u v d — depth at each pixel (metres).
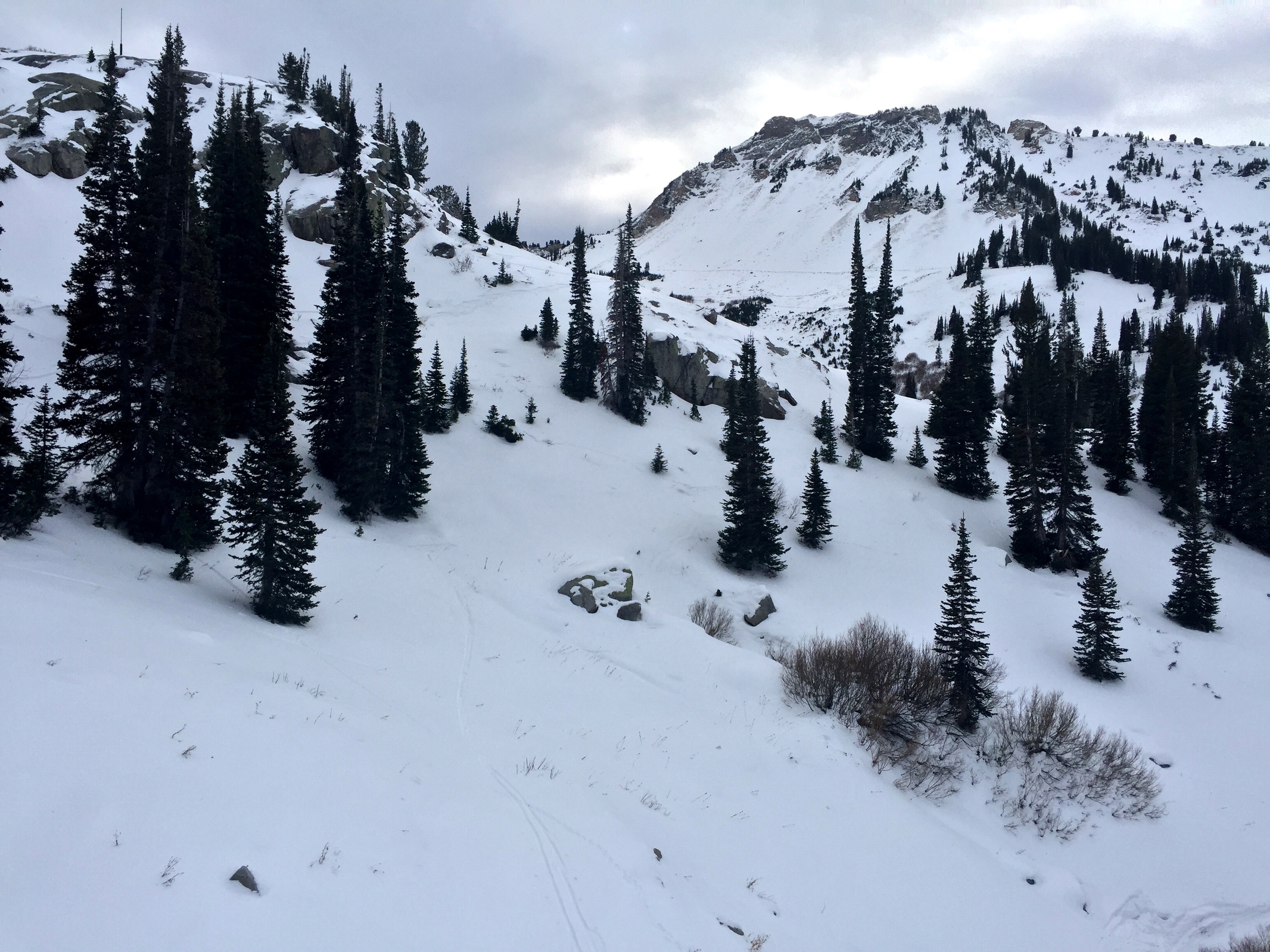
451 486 41.00
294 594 20.42
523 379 60.38
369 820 10.30
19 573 14.92
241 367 33.75
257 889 8.02
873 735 23.11
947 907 16.28
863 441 64.69
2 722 9.11
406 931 8.38
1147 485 66.88
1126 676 34.31
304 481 34.12
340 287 34.66
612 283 87.38
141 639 13.61
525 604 28.20
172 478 23.05
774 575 41.62
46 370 33.00
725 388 67.81
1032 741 25.12
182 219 22.72
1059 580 47.00
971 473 58.50
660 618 29.59
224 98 79.12
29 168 55.28
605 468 49.91
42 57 72.75
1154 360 72.75
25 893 6.95
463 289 74.75
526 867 10.82
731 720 21.86
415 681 18.53
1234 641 40.25
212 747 10.45
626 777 16.50
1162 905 20.41
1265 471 57.09
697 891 12.70
